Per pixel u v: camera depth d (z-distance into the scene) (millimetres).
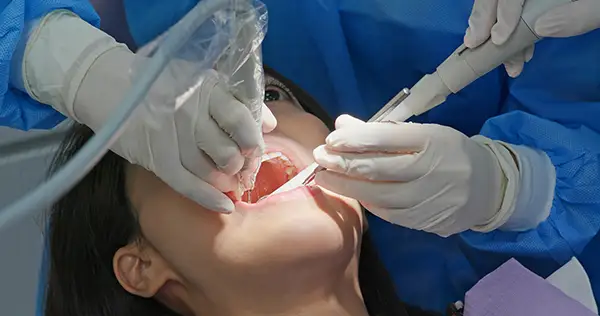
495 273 1352
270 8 1526
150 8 1498
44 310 1351
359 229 1149
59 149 1331
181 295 1191
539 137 1374
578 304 1284
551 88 1398
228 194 1101
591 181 1317
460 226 1177
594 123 1385
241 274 1077
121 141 999
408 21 1450
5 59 1028
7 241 1644
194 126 975
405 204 1125
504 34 1105
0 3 1078
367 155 1104
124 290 1229
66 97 1052
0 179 1560
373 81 1605
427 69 1525
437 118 1565
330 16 1515
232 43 887
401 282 1590
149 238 1131
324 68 1600
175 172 1003
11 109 1147
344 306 1153
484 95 1506
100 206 1190
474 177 1145
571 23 1092
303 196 1094
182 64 847
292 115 1277
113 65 1034
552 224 1345
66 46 1062
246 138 984
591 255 1418
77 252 1248
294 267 1068
